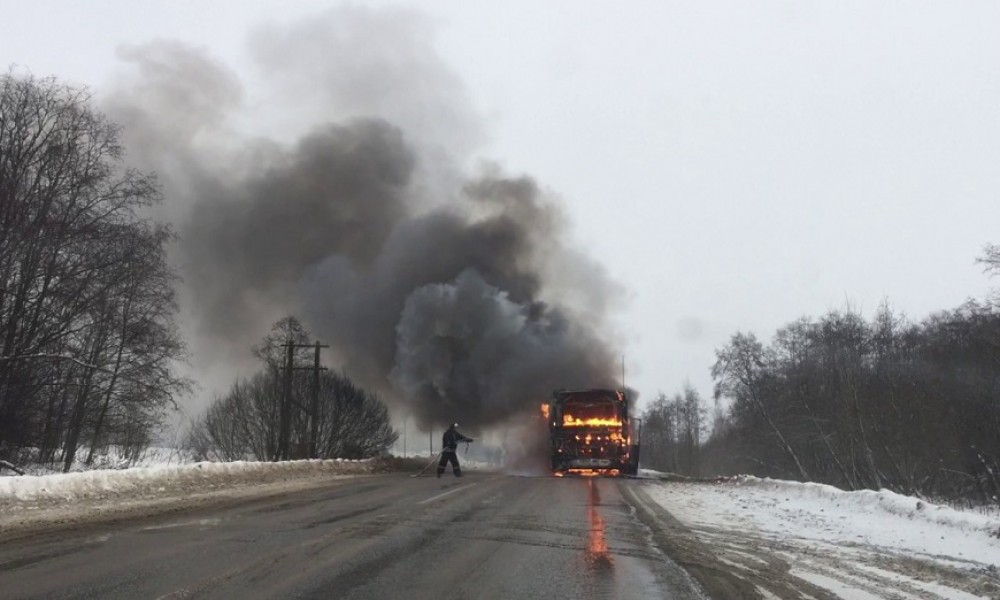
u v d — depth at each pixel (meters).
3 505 10.71
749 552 8.73
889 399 33.22
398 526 10.35
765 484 18.42
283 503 13.38
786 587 6.82
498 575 7.11
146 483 14.30
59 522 10.09
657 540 9.48
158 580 6.55
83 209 24.64
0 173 22.81
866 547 9.17
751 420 54.12
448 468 35.66
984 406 29.52
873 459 32.59
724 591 6.58
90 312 24.48
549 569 7.43
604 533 9.99
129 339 26.17
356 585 6.56
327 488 17.33
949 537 9.77
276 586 6.44
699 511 13.10
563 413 27.05
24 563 7.25
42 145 24.19
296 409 41.50
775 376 51.81
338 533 9.58
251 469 18.89
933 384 33.16
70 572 6.84
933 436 31.69
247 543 8.65
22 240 22.66
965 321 33.53
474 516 11.65
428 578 6.92
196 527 9.95
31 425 23.58
